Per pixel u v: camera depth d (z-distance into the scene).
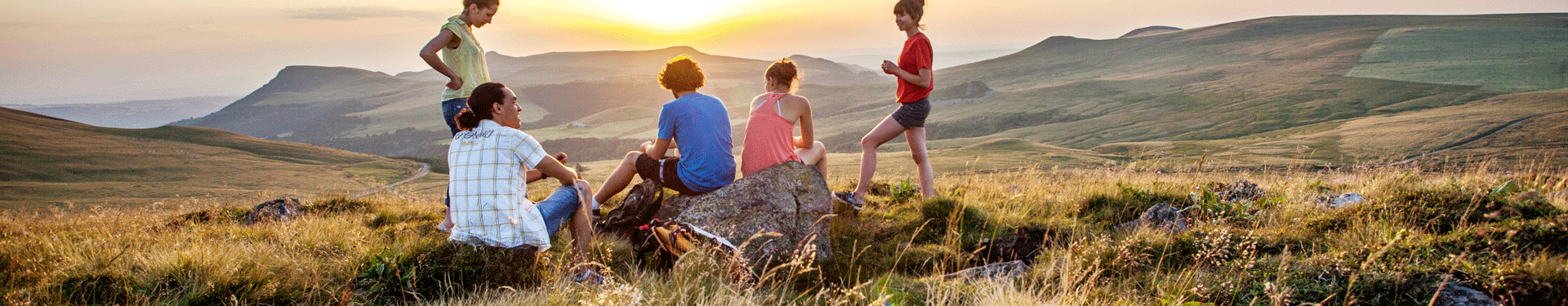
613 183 5.40
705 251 3.96
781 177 4.84
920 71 5.46
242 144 175.75
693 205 4.73
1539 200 4.41
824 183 5.06
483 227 4.00
